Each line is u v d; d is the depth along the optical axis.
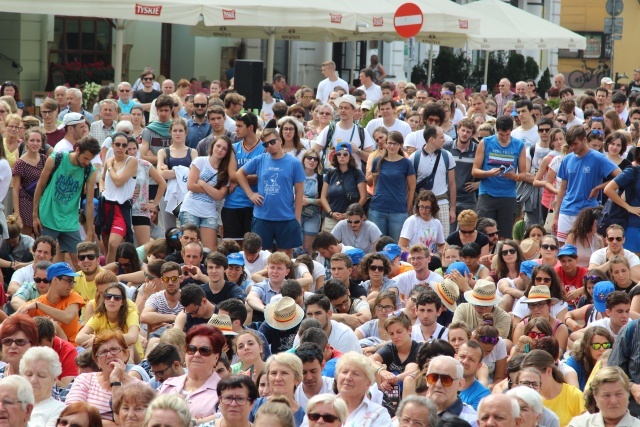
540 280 24.98
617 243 28.36
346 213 32.22
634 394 19.23
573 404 19.69
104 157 34.75
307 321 21.14
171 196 33.59
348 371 17.53
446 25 56.12
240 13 47.31
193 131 36.69
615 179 30.55
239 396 16.73
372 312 25.64
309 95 50.31
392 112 37.69
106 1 44.28
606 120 42.38
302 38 63.66
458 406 17.58
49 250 26.75
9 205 32.91
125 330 23.36
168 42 70.00
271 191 31.25
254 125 32.22
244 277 26.53
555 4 101.62
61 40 64.62
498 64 87.19
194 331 18.95
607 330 21.39
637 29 121.88
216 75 71.38
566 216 33.00
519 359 19.81
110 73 64.12
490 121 41.41
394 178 33.56
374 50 78.38
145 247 29.08
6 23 61.75
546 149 37.53
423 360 19.98
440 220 34.44
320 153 35.72
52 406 18.47
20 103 45.78
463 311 23.84
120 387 17.28
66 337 23.81
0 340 20.16
